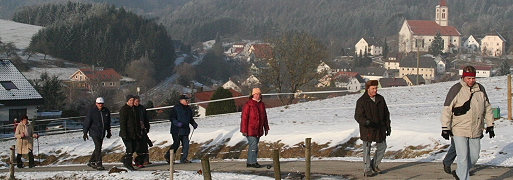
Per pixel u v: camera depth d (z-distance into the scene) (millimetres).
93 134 14000
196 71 141500
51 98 66312
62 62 128375
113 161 18141
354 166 12078
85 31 138625
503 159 11531
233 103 40312
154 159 17938
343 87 90188
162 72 134125
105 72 105250
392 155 13867
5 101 43250
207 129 20641
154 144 18984
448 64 154125
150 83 111125
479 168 10773
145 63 121125
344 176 10570
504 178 9648
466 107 8742
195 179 11250
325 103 30688
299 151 15867
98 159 14008
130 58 133375
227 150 17328
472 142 8930
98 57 133500
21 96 44750
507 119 17203
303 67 52250
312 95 54094
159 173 12258
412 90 32406
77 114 46469
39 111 54625
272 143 16844
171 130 14883
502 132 14469
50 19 182750
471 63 152625
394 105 24203
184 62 152625
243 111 12523
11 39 149000
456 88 8867
